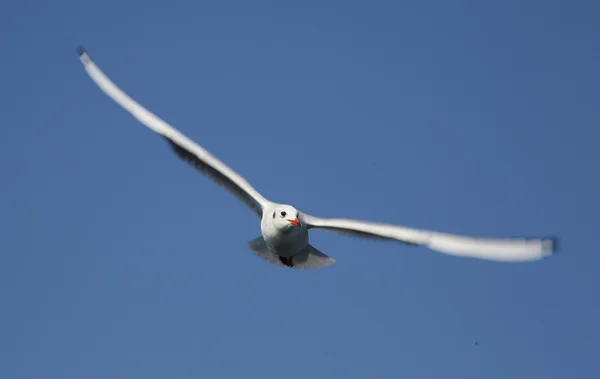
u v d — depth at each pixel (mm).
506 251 15984
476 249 16312
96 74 19562
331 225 18297
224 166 19047
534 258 15727
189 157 19188
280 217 18453
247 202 19172
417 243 17062
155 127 19125
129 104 19344
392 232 17406
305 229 18703
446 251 16672
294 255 19156
